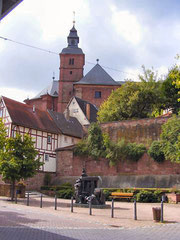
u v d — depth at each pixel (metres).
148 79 44.94
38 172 37.62
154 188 29.17
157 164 32.59
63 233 10.59
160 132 34.75
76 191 20.92
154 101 43.25
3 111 38.03
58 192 30.12
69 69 70.44
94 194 20.38
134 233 11.10
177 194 24.64
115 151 35.16
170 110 44.00
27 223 12.57
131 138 36.62
